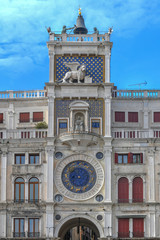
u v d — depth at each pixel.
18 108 67.94
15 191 62.94
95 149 63.41
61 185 62.56
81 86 64.94
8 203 62.28
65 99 64.88
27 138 63.62
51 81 65.50
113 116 67.00
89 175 62.91
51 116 64.25
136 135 63.88
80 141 62.62
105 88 64.94
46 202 61.50
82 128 63.53
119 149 63.34
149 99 67.56
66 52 66.25
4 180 63.00
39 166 63.09
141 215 61.59
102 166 62.91
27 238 61.09
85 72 65.88
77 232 94.75
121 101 67.50
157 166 62.78
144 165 62.88
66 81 65.38
